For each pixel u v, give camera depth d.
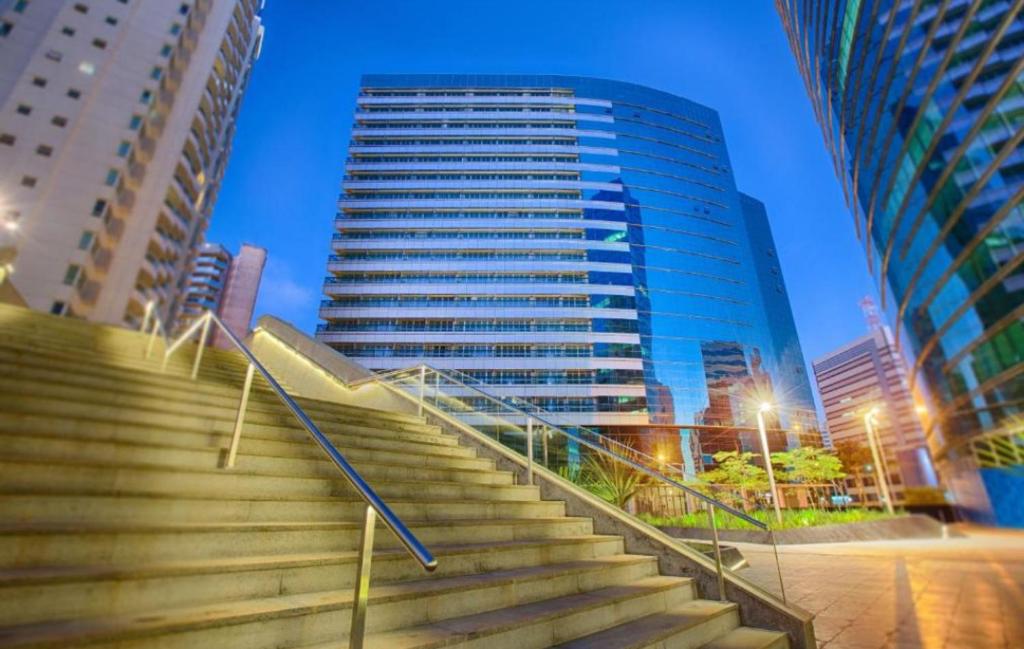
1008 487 28.12
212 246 118.62
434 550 3.73
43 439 3.58
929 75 26.03
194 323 8.21
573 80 80.19
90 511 2.95
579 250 66.06
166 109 44.69
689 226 73.50
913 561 11.97
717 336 67.25
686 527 15.88
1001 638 5.17
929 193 27.16
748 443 62.84
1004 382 25.30
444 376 9.09
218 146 57.16
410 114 74.94
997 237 23.23
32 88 36.00
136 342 9.96
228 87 57.06
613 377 59.50
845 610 6.64
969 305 26.36
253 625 2.38
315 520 3.94
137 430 4.43
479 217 67.81
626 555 5.30
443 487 5.39
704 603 4.65
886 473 52.91
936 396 33.69
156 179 42.53
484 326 61.91
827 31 36.41
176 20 44.97
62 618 2.16
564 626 3.41
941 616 6.21
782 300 89.06
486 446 7.65
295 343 13.64
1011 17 21.41
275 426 5.65
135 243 39.84
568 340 60.84
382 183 69.44
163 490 3.62
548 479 6.63
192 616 2.29
